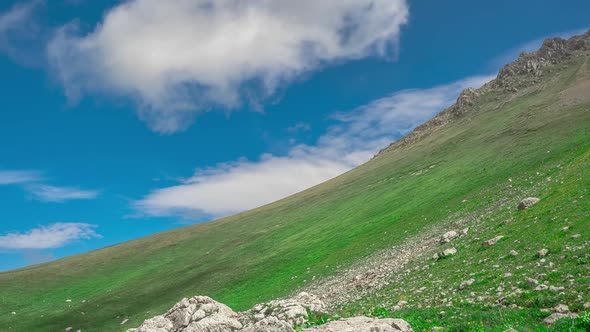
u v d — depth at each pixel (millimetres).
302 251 89688
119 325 79625
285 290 65750
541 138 85438
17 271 140250
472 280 27469
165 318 32125
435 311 24250
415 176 115188
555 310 18312
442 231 54406
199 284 94188
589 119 82000
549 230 30250
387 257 55406
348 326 19781
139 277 118500
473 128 142250
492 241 34719
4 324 85062
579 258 22812
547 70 169500
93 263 143875
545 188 44594
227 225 173750
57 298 105062
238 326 28578
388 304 31406
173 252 144250
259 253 105688
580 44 175750
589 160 44312
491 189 65438
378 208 97938
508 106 148000
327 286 55094
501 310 20562
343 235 87438
